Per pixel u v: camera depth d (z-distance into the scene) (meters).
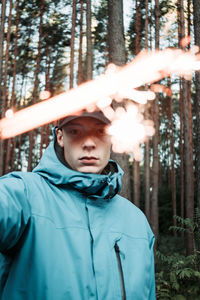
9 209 0.84
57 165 1.02
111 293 0.92
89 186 1.00
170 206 16.06
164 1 11.66
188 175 9.86
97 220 1.01
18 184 0.92
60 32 13.91
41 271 0.87
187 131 9.80
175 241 11.62
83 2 12.42
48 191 0.98
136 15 13.27
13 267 0.89
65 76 16.73
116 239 1.02
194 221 5.13
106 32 14.98
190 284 4.77
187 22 12.59
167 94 15.94
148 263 1.09
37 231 0.89
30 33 14.72
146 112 12.62
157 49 9.97
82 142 1.00
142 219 1.20
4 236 0.84
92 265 0.93
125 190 5.23
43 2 13.65
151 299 1.12
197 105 5.23
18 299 0.86
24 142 20.20
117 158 5.29
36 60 15.20
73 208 0.98
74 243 0.92
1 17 10.86
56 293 0.86
